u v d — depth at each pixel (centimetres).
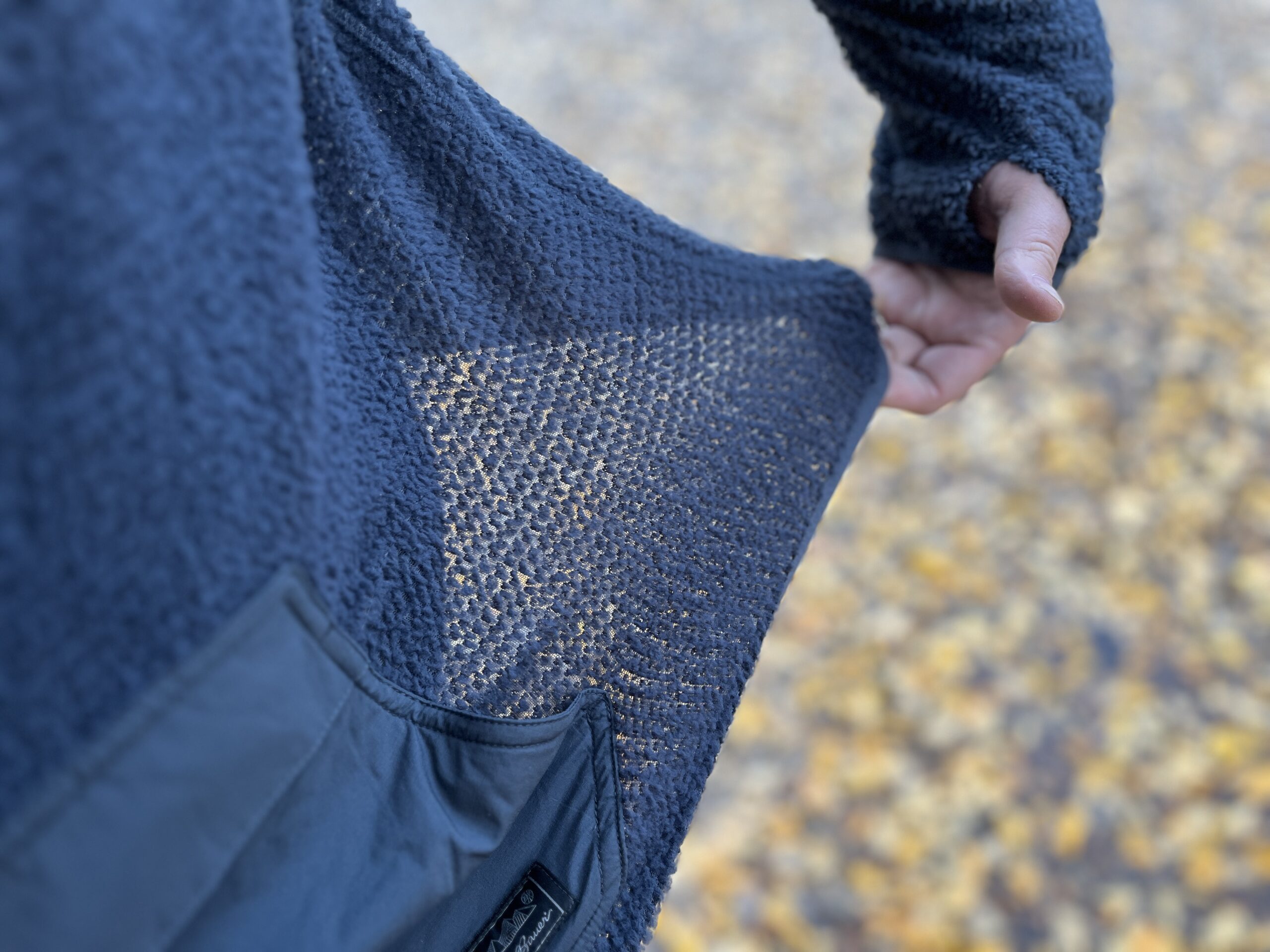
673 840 71
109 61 36
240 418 45
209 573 44
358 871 53
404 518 64
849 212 337
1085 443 253
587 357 73
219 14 43
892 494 255
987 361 94
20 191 35
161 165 40
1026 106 80
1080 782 201
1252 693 207
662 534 75
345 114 63
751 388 82
